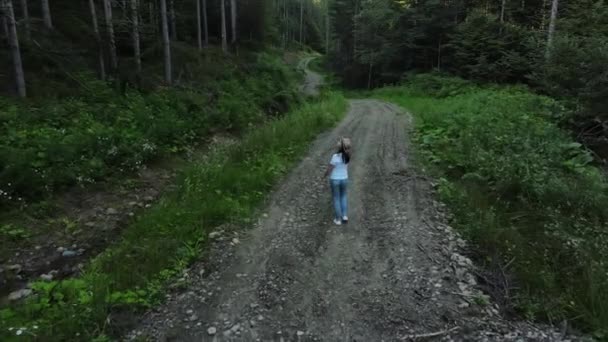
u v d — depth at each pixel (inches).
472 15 1131.9
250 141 412.5
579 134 406.3
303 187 322.0
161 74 706.2
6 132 329.7
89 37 658.8
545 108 482.6
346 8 1905.8
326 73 1968.5
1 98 392.8
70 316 149.9
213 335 149.6
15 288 190.5
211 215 249.3
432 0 1285.7
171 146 419.2
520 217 247.8
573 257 196.7
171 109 509.4
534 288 175.8
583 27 713.0
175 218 241.9
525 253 201.8
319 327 154.8
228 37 1396.4
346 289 180.1
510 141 360.8
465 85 1000.9
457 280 183.5
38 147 316.5
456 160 348.8
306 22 3216.0
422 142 454.9
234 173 314.2
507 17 1125.1
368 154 415.8
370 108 853.8
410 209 268.2
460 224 238.8
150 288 175.0
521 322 156.9
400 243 221.3
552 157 330.3
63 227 250.4
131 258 198.5
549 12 1013.8
